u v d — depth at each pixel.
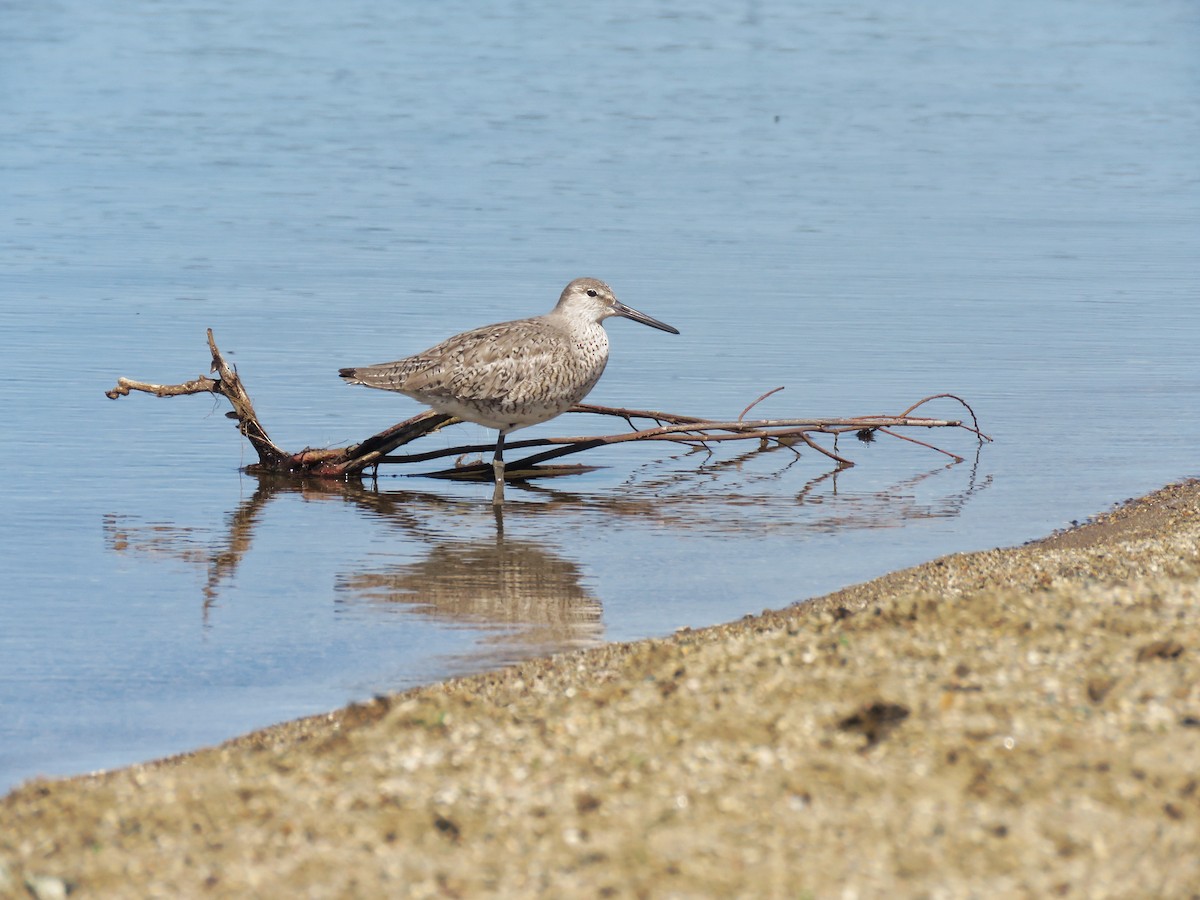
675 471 17.73
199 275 24.59
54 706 10.80
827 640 9.93
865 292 24.34
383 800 8.28
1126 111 41.81
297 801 8.36
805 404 19.17
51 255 25.61
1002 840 7.48
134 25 52.16
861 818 7.71
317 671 11.52
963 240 28.11
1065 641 9.69
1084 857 7.32
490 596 13.30
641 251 26.80
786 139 37.44
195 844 7.96
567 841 7.72
